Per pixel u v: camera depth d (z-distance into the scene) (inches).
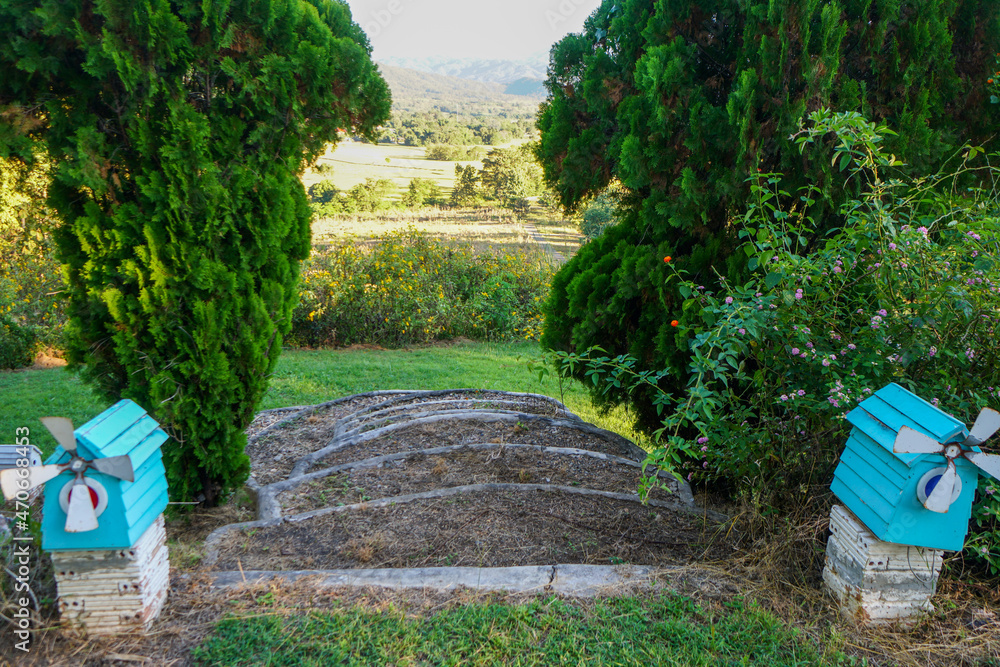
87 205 125.2
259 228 142.0
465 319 453.7
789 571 112.6
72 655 89.2
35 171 137.6
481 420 216.5
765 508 121.0
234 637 94.0
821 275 117.9
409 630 96.5
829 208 144.2
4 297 355.9
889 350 112.7
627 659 91.2
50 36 114.4
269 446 219.3
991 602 105.3
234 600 104.3
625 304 161.2
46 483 85.4
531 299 483.5
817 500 117.8
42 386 307.6
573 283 167.5
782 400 116.5
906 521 90.7
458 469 175.6
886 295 116.5
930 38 134.1
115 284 128.7
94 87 123.2
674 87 140.8
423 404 247.9
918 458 87.8
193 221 132.0
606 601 105.3
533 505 149.2
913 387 110.2
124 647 91.2
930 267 112.5
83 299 132.2
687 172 137.8
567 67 178.9
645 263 150.4
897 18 133.7
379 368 354.3
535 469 173.9
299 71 140.1
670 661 90.7
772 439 121.6
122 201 130.8
